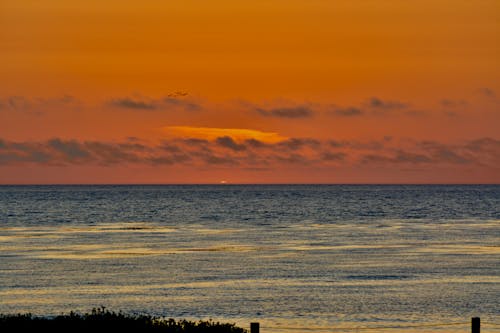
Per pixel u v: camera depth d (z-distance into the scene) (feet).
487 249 375.66
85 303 223.92
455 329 188.65
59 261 324.39
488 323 195.52
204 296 234.17
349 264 313.32
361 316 204.03
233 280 268.00
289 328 189.98
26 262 320.29
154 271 292.40
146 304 221.66
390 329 188.96
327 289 247.09
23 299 230.48
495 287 251.19
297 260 328.49
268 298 230.07
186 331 141.59
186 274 283.79
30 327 143.95
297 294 237.25
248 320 199.52
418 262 320.29
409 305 219.20
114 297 233.55
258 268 300.81
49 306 219.20
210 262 321.73
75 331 141.49
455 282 262.47
